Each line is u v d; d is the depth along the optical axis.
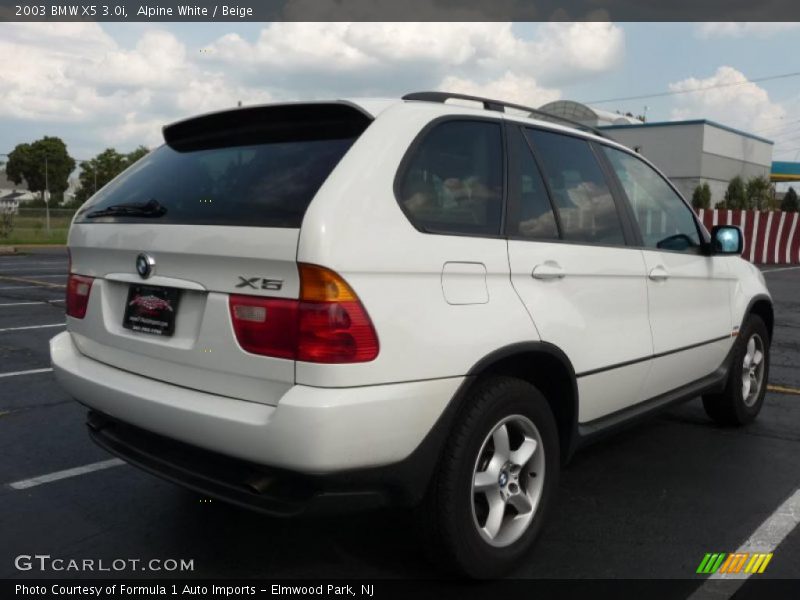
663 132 45.75
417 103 2.88
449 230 2.76
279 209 2.53
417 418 2.54
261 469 2.50
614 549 3.23
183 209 2.82
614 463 4.36
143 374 2.93
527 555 3.13
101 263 3.14
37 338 8.09
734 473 4.20
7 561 3.10
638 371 3.71
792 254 24.09
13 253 25.47
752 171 51.84
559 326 3.10
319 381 2.36
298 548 3.24
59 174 72.31
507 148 3.17
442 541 2.74
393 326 2.48
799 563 3.12
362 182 2.52
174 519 3.53
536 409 3.03
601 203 3.64
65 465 4.25
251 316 2.49
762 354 5.17
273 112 2.95
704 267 4.33
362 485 2.49
